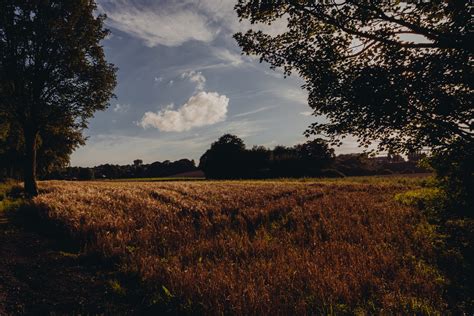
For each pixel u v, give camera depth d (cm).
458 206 555
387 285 705
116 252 943
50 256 980
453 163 531
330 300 621
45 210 1512
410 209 1515
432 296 660
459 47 438
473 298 625
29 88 2389
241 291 649
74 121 2630
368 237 1065
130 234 1126
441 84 455
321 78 519
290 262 834
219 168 7031
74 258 962
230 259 898
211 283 686
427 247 923
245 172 6744
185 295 661
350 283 693
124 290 745
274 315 579
